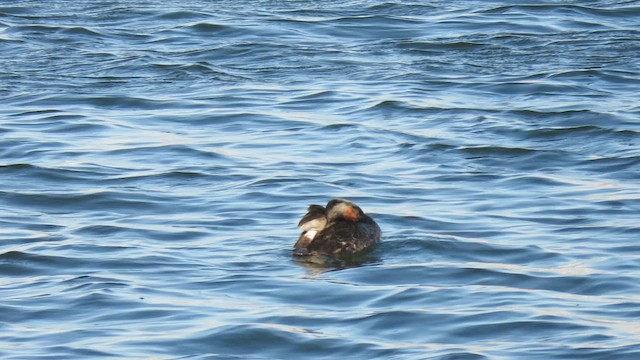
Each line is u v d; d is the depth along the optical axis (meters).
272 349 34.72
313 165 57.88
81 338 35.50
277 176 55.69
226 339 35.31
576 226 47.38
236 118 67.81
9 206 51.88
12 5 98.38
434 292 39.22
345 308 37.94
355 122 66.06
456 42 84.69
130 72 78.88
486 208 50.31
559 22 90.62
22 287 40.56
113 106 71.12
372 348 34.56
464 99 70.81
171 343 35.03
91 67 80.00
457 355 33.69
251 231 47.38
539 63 78.94
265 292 39.53
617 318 36.47
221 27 90.06
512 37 86.50
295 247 43.94
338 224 44.31
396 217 48.69
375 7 97.44
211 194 53.19
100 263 43.06
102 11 96.62
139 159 59.59
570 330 35.53
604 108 67.44
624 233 46.22
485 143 61.56
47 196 52.97
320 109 69.38
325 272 41.56
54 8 97.94
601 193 52.28
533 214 49.28
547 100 70.06
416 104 69.25
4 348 34.75
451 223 47.91
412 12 95.25
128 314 37.50
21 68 79.62
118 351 34.44
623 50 81.88
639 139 61.38
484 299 38.50
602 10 94.00
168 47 85.81
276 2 100.44
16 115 68.69
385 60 81.50
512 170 56.84
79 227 48.28
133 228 47.91
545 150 59.62
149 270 42.16
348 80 76.00
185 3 99.69
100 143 62.81
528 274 41.12
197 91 74.12
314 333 35.72
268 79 77.00
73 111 69.56
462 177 55.50
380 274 41.28
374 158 59.19
